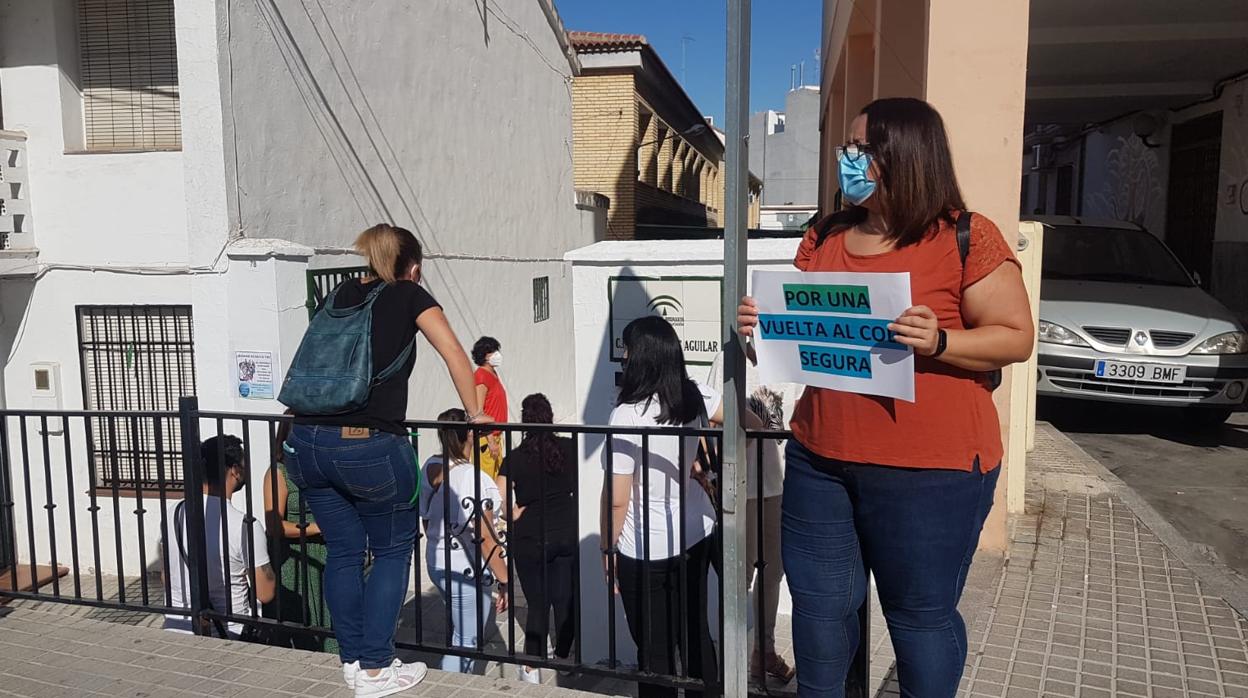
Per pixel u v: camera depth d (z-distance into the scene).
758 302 2.44
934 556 2.24
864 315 2.19
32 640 3.89
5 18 7.75
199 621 4.02
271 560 4.63
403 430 3.20
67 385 8.03
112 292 7.81
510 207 12.44
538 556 4.80
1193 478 6.43
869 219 2.35
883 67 7.90
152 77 7.80
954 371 2.20
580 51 18.56
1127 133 14.23
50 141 7.78
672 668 3.47
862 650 2.99
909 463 2.21
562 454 4.81
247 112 6.82
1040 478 5.99
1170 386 7.27
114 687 3.44
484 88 11.45
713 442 3.48
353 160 8.34
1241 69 10.44
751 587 3.92
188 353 7.88
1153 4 7.95
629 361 3.45
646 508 3.23
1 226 7.54
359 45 8.43
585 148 18.97
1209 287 11.48
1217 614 3.92
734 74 2.61
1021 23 4.33
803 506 2.46
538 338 13.69
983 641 3.67
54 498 8.16
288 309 6.81
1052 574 4.38
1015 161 4.39
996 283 2.14
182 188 7.59
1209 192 11.64
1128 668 3.44
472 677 3.50
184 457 3.96
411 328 3.20
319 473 3.15
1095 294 8.03
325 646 4.79
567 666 3.51
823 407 2.35
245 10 6.79
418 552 3.70
